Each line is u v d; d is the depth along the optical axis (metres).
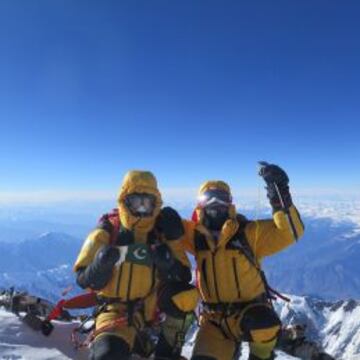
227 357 2.58
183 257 2.54
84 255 2.47
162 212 2.56
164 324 2.57
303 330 4.10
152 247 2.46
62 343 2.80
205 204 2.67
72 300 2.84
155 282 2.52
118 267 2.47
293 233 2.59
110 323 2.43
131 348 2.48
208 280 2.65
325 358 3.99
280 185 2.61
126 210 2.51
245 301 2.62
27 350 2.67
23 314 3.23
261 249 2.66
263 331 2.50
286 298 2.71
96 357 2.31
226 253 2.62
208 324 2.69
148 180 2.52
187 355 3.00
